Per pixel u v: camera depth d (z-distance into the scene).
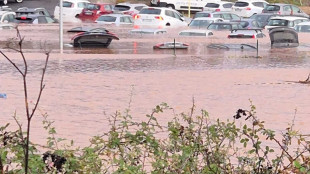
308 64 32.16
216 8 75.38
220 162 8.40
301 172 8.01
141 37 49.34
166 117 17.02
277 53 38.53
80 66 29.16
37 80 24.11
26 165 7.00
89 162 8.00
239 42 45.97
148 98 20.53
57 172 7.63
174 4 76.69
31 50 36.00
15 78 24.47
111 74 26.52
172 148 8.50
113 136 8.52
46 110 17.94
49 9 72.38
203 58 34.59
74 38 39.22
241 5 74.12
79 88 22.36
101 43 39.84
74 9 67.44
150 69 28.66
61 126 15.62
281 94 21.83
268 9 71.50
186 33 51.69
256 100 20.48
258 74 27.47
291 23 58.09
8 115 17.00
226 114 17.83
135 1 79.75
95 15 68.12
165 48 39.97
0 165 7.31
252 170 8.45
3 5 72.62
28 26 56.00
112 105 19.03
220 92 22.11
